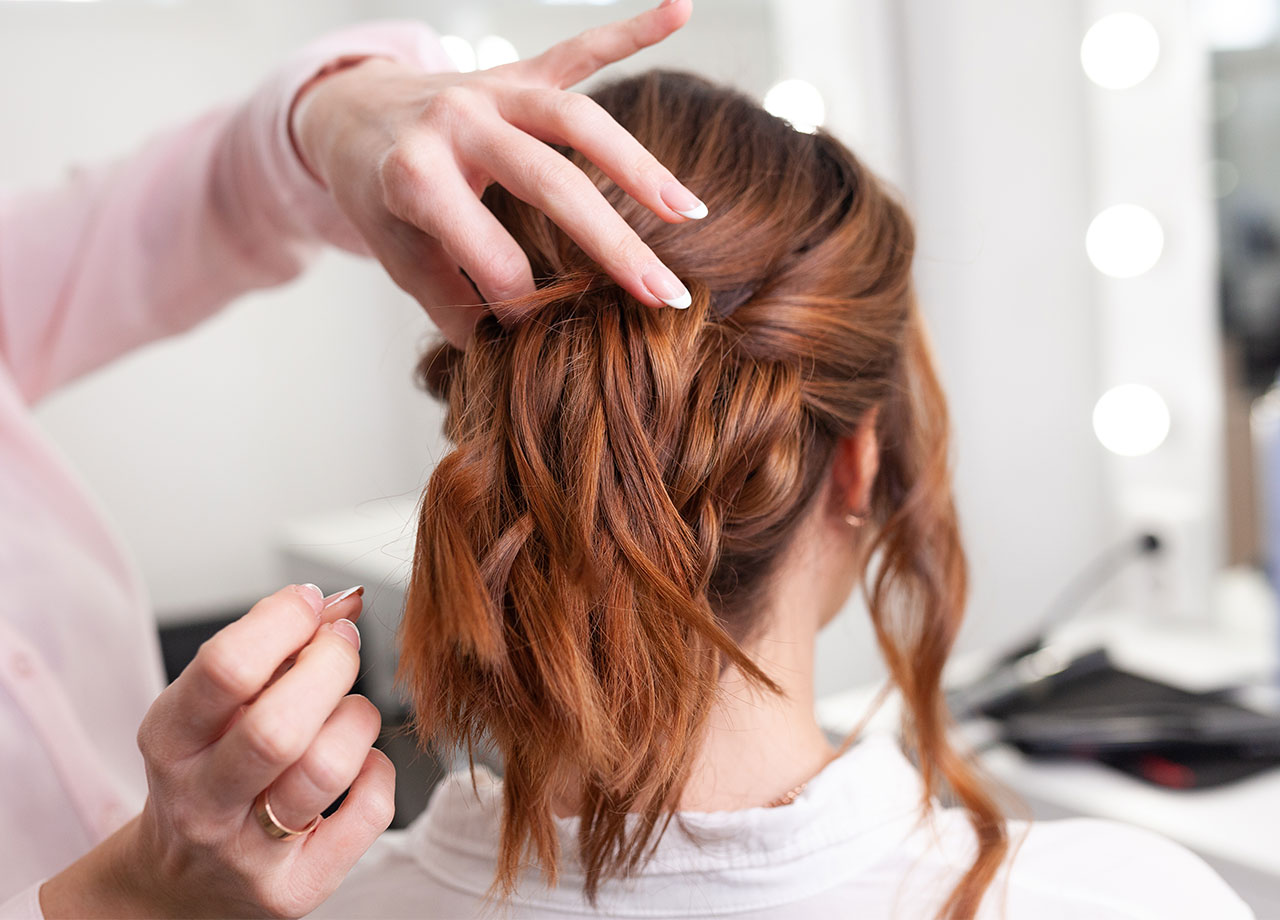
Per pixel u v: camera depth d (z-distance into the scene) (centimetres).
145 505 164
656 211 45
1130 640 145
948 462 72
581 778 49
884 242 58
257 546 171
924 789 58
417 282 57
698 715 48
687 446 48
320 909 56
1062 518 159
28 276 87
